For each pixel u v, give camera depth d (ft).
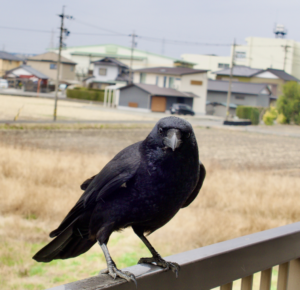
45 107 129.18
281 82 198.59
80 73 239.50
